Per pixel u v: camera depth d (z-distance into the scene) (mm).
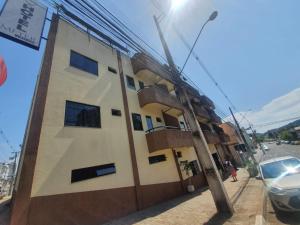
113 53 13367
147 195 10242
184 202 10031
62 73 8992
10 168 27875
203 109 24422
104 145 9242
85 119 9055
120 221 7625
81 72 10023
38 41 7910
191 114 8242
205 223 6137
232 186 13094
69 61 9664
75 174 7500
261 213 6297
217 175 7199
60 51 9422
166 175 12555
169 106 14797
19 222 5543
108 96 10969
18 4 7836
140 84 14797
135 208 9164
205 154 7562
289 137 61344
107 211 7855
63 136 7738
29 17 8008
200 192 12953
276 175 7418
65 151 7547
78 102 9070
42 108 7539
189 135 14695
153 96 13211
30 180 6215
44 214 6078
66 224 6426
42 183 6445
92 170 8172
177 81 8734
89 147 8516
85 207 7207
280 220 5777
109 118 10305
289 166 7730
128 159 10195
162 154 13289
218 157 24422
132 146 10734
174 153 14602
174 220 6871
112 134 9969
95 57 11508
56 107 8016
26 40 7547
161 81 16891
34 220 5812
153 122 14070
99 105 10117
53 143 7309
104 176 8523
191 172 15859
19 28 7523
